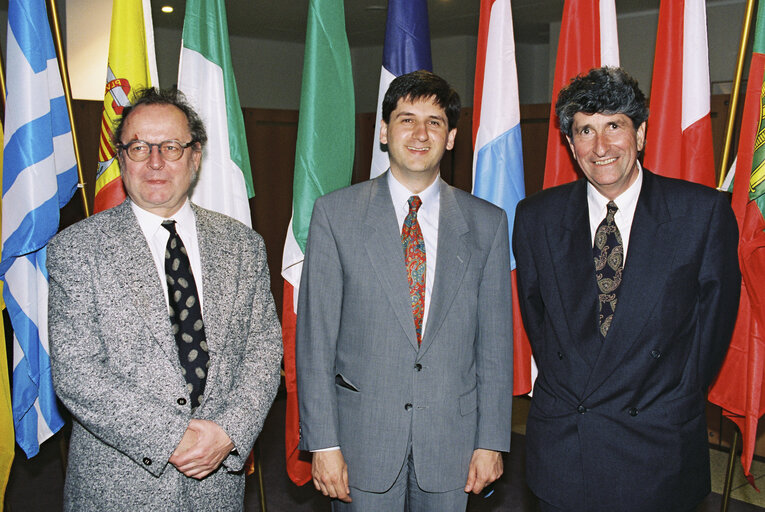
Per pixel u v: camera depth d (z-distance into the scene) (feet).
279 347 6.05
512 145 7.73
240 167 7.80
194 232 5.86
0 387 7.30
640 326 5.68
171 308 5.49
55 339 5.25
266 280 6.18
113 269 5.34
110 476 5.31
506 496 10.52
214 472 5.66
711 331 5.83
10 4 6.72
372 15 24.67
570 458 5.89
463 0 22.06
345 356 6.04
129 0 7.17
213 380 5.49
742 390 7.54
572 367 5.91
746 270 7.14
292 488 10.80
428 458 5.91
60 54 7.32
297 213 7.67
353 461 5.97
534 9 23.68
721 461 12.19
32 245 6.70
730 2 20.18
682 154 7.50
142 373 5.26
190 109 5.94
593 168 5.77
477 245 6.11
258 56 29.14
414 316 5.94
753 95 7.27
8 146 6.73
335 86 7.67
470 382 6.15
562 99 5.95
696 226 5.75
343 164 7.79
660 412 5.75
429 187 6.15
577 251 5.98
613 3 7.68
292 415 8.08
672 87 7.47
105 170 7.16
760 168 6.99
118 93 7.11
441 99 5.92
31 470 11.60
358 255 5.92
